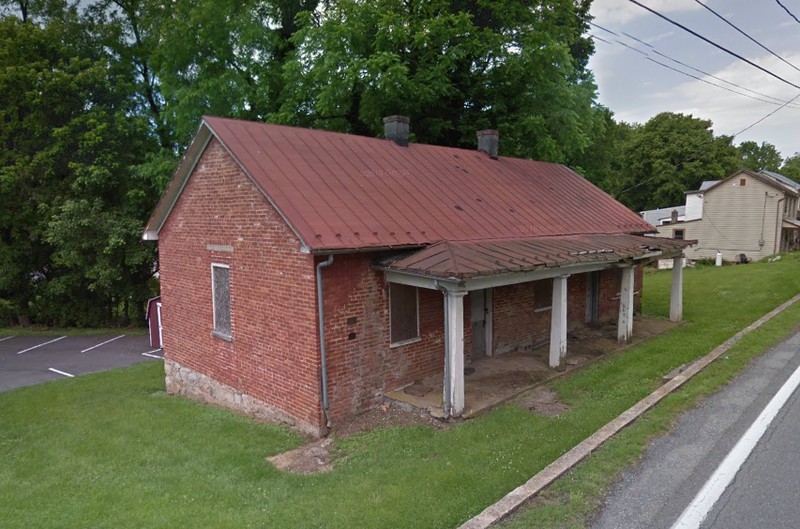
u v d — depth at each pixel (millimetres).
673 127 51688
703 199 36125
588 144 21312
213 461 7723
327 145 11055
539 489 5270
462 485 5695
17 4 24938
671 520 4660
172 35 20078
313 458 7527
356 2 18766
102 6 25328
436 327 10047
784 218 35281
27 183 22875
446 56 17531
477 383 9641
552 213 12961
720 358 9594
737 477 5344
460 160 13656
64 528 5895
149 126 23906
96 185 22266
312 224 8188
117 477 7387
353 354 8688
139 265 23969
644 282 24594
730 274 24719
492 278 8555
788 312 13586
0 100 22375
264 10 21344
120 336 22594
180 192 11500
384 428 8172
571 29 19141
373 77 17078
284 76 18703
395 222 9250
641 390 8430
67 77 21875
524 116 18875
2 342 22031
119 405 11766
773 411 6996
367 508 5457
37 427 10484
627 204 54000
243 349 10086
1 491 7211
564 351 10469
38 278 25297
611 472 5539
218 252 10477
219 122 9922
